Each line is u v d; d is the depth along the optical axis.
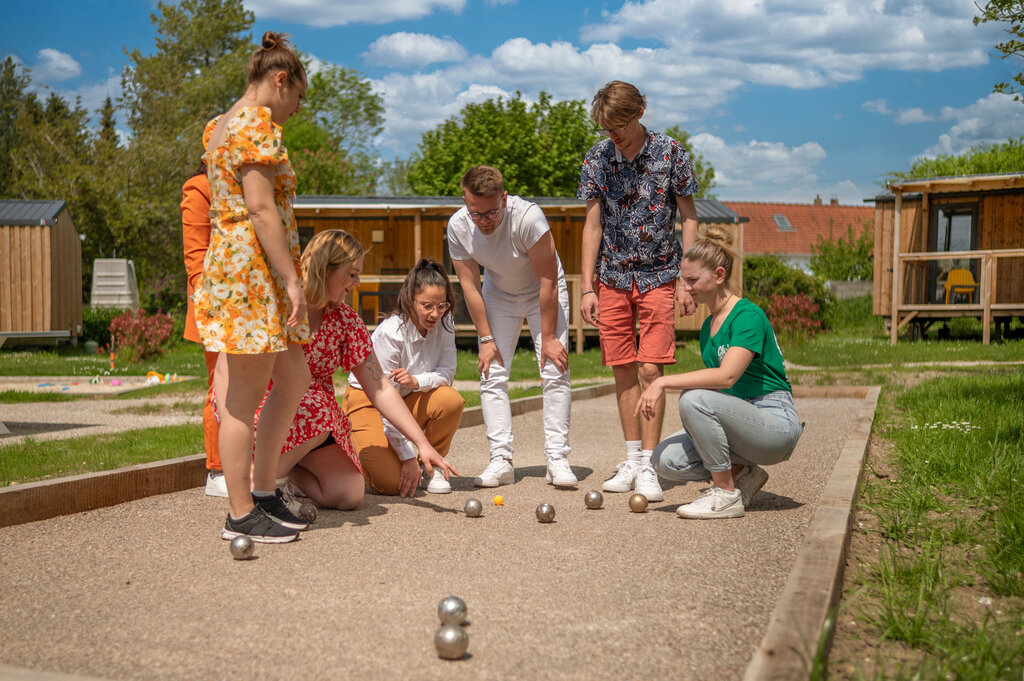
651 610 2.41
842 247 34.72
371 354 3.84
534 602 2.48
